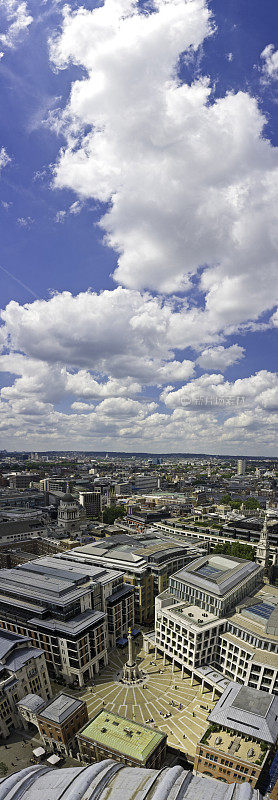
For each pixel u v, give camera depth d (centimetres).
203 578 16912
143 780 6325
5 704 12100
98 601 17088
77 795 5878
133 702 13512
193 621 15125
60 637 14638
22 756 11181
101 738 10494
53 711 11462
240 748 9962
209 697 13800
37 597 15525
